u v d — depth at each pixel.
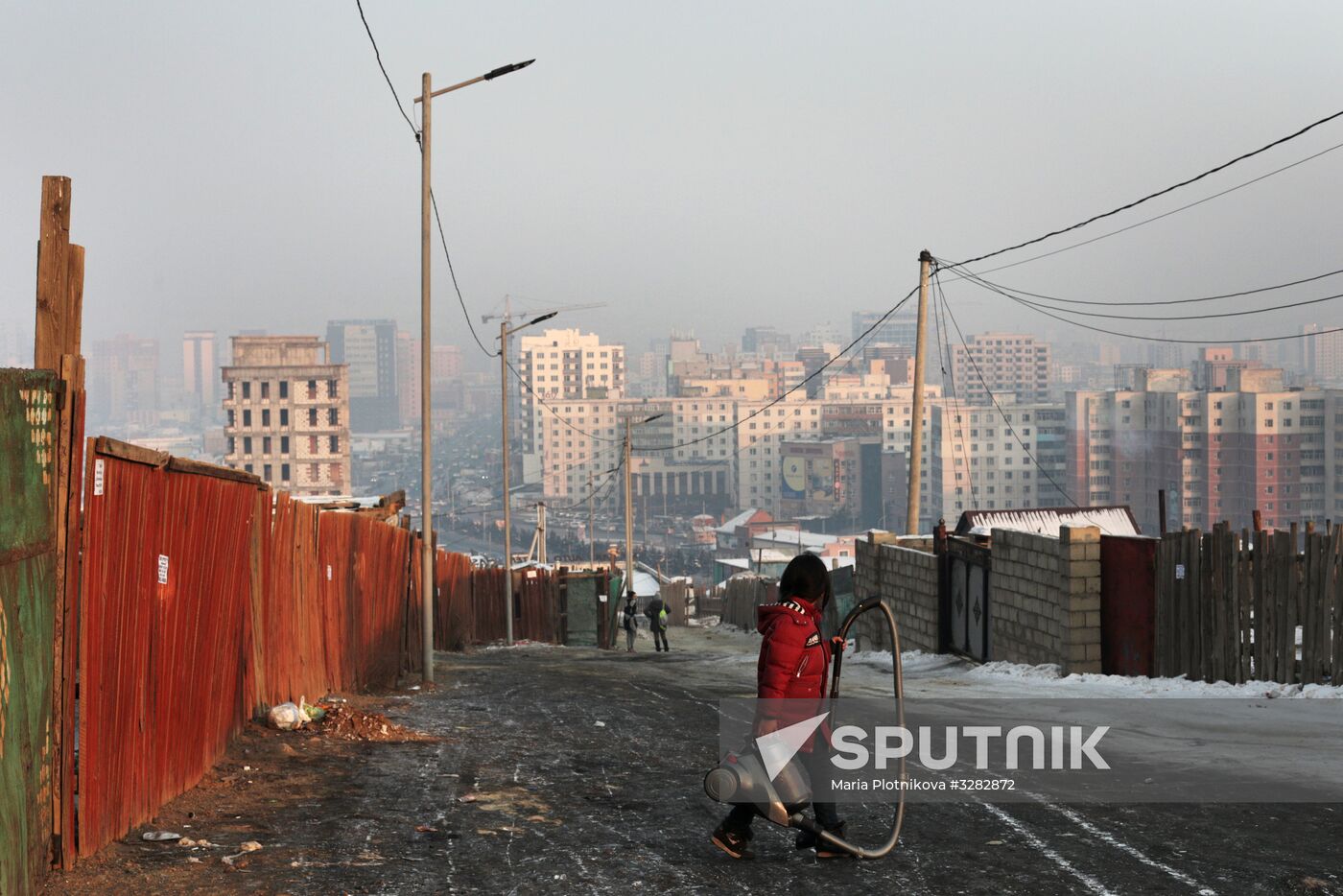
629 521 51.31
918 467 29.19
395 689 16.39
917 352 29.16
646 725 12.17
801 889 5.72
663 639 36.06
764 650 6.00
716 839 6.25
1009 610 19.75
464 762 9.40
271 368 156.00
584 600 44.06
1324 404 164.38
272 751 9.07
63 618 5.74
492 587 37.94
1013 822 7.09
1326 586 13.11
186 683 7.68
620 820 7.32
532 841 6.73
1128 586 16.64
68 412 5.70
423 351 17.98
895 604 26.14
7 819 4.96
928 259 29.19
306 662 12.10
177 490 7.35
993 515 27.45
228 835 6.67
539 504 64.88
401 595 18.42
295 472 156.62
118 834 6.39
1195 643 15.20
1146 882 5.76
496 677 19.25
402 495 21.00
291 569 11.38
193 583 7.79
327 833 6.80
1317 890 5.59
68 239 5.81
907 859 6.25
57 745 5.71
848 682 18.05
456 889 5.73
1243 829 6.82
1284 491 164.00
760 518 190.12
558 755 9.96
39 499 5.38
